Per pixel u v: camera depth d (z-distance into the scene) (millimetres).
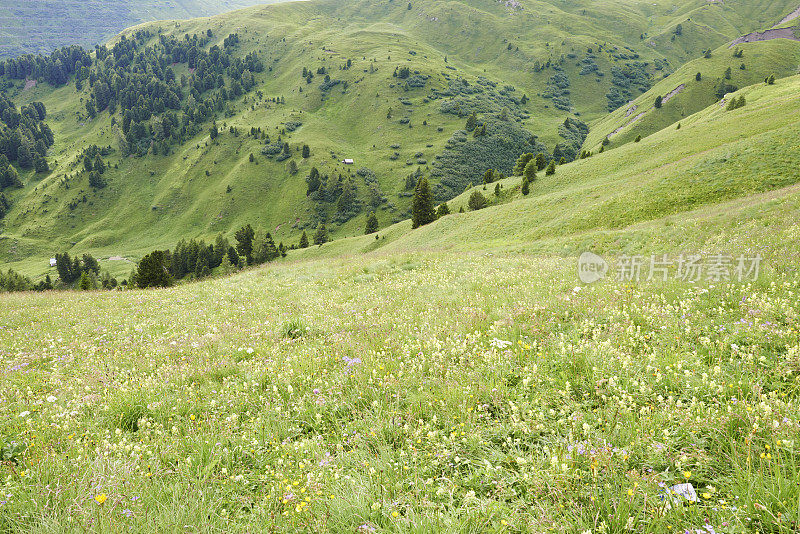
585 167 86438
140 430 5199
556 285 10883
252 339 9430
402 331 8195
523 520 3127
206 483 3893
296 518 3291
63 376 7977
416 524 3045
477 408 4609
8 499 3484
